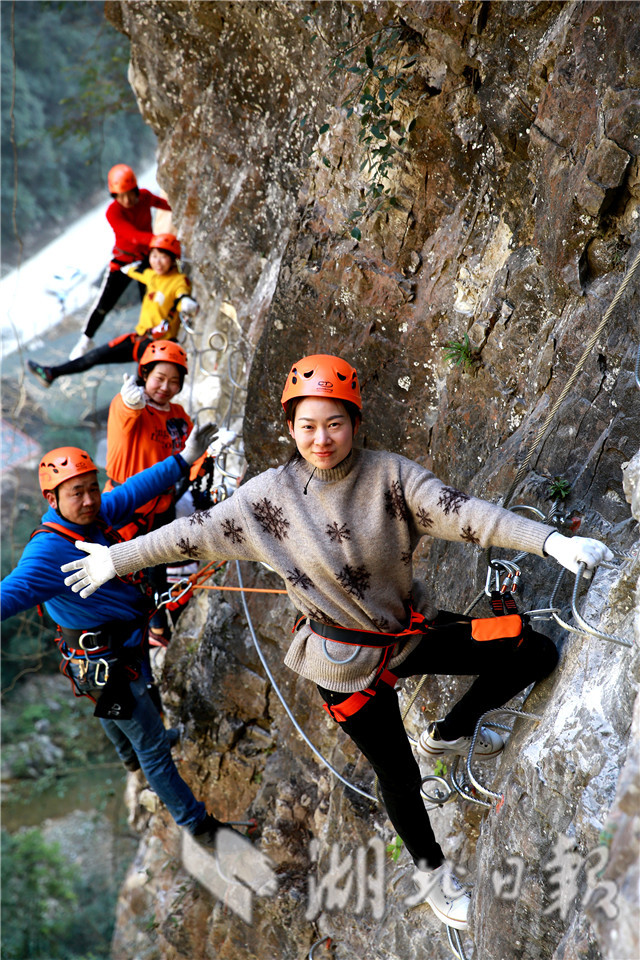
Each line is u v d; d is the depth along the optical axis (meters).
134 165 14.95
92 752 11.82
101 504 3.29
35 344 11.37
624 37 2.51
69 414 10.77
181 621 5.21
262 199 4.92
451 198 3.45
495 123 3.09
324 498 2.16
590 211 2.66
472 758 2.63
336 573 2.16
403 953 3.23
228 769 4.48
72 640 3.34
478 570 2.87
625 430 2.49
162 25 5.00
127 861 9.63
